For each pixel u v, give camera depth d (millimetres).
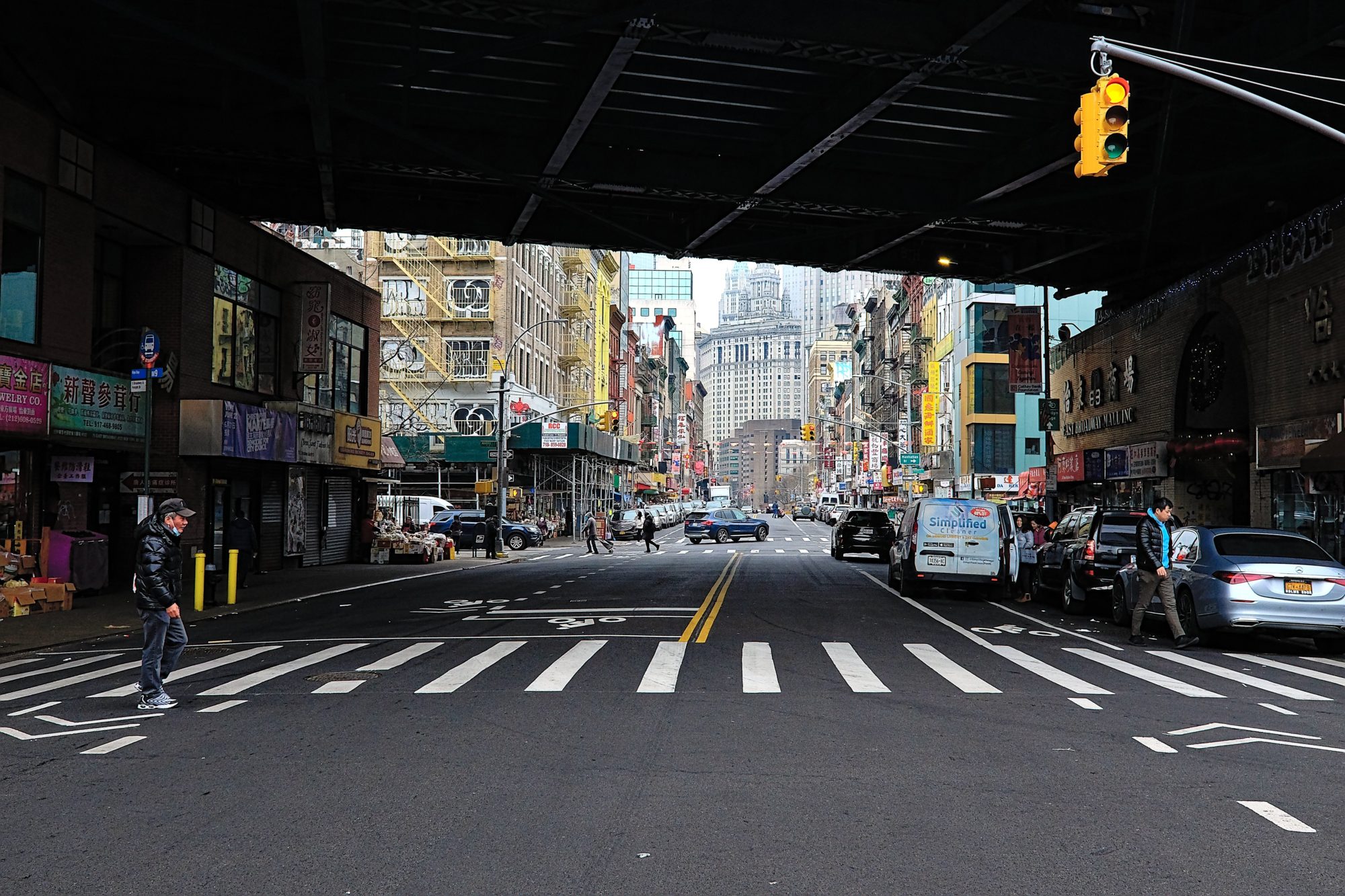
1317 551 15484
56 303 21781
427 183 27766
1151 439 35188
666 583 27766
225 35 19609
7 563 20406
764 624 17703
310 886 5285
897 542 25703
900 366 98500
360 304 38594
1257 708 10375
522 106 22375
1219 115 22500
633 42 17078
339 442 34125
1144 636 17016
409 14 18359
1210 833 6188
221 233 28453
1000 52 17609
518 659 13359
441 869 5523
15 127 20469
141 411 24781
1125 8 18156
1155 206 27062
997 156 24562
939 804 6785
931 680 12000
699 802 6809
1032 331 43156
